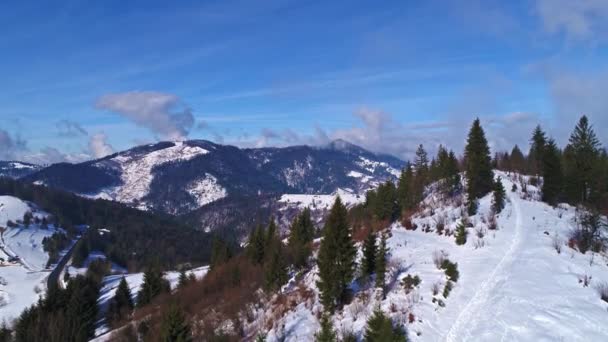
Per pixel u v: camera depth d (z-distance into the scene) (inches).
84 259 6240.2
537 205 2162.9
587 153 2420.0
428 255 1503.4
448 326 929.5
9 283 4982.8
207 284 2337.6
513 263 1273.4
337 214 1261.1
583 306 945.5
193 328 1568.7
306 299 1395.2
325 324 946.7
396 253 1599.4
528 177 3019.2
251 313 1529.3
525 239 1542.8
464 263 1341.0
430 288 1146.0
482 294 1066.7
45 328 2266.2
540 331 845.8
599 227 1545.3
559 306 949.8
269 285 1657.2
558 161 2240.4
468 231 1749.5
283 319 1288.1
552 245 1450.5
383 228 2235.5
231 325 1475.1
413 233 1964.8
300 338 1089.4
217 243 3275.1
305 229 2883.9
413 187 2834.6
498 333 859.4
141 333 1833.2
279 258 1728.6
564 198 2265.0
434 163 3289.9
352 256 1242.6
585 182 2190.0
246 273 2255.2
